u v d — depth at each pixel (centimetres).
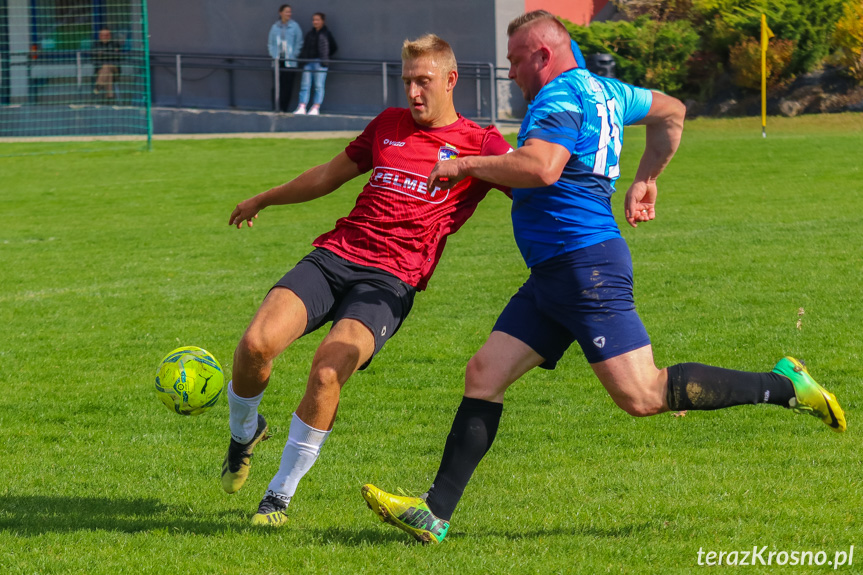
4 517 1195
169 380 1205
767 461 1348
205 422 1648
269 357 1121
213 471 1401
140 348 2119
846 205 3559
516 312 1122
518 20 1104
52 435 1576
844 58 6425
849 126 5866
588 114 1052
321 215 3934
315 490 1298
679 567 1007
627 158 4962
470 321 2264
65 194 4531
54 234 3594
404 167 1198
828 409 1055
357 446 1489
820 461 1338
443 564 1024
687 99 6656
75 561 1045
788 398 1059
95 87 7381
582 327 1062
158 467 1417
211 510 1238
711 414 1571
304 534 1129
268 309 1134
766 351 1888
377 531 1145
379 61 6788
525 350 1109
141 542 1102
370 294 1159
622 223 3450
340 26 6956
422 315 2330
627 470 1335
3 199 4425
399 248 1190
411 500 1073
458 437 1102
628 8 7206
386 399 1739
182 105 7469
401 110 1241
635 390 1049
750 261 2730
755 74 6378
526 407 1656
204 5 7331
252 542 1095
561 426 1552
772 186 4050
